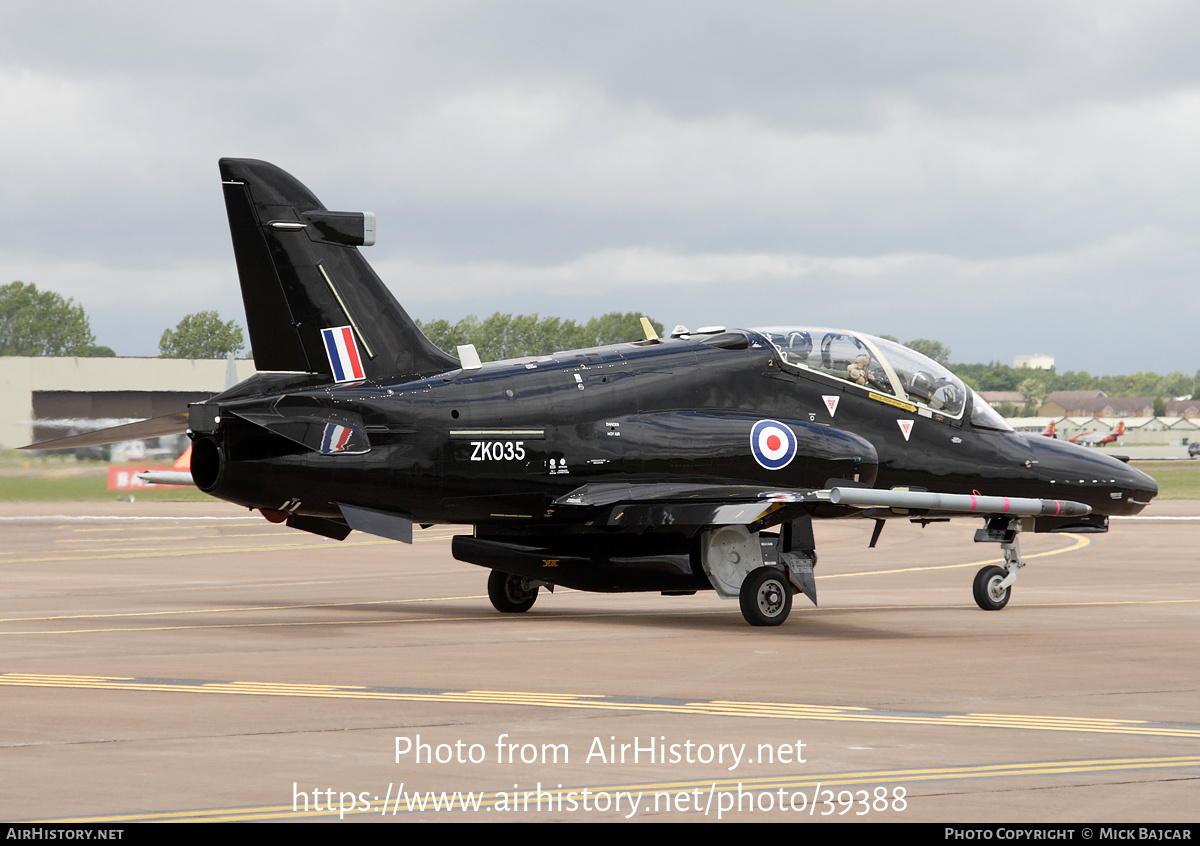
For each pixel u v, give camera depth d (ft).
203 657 104.32
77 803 56.54
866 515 143.13
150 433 137.90
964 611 150.41
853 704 83.30
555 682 91.86
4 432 263.29
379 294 133.08
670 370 142.20
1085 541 293.02
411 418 129.29
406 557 246.06
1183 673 98.48
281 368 129.70
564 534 141.69
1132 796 58.85
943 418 155.84
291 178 130.52
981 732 73.72
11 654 105.91
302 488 126.31
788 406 147.23
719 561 133.69
